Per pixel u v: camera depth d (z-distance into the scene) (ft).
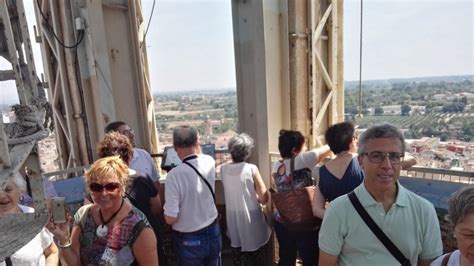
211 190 9.14
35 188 3.91
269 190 11.50
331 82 14.89
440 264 4.83
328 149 9.69
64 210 6.01
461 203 4.26
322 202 8.01
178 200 8.85
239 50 12.23
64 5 13.30
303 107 13.52
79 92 14.20
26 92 4.33
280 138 9.62
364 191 5.51
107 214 6.13
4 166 3.18
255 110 12.20
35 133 3.86
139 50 15.02
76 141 14.69
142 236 6.03
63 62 14.11
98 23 13.23
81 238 6.26
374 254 5.41
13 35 4.11
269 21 12.37
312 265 8.55
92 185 5.92
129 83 14.93
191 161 8.99
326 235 5.74
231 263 12.34
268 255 11.94
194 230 8.91
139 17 16.69
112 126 10.74
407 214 5.32
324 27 14.61
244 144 10.15
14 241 3.39
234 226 10.41
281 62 13.17
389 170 5.21
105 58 13.56
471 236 4.14
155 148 17.37
